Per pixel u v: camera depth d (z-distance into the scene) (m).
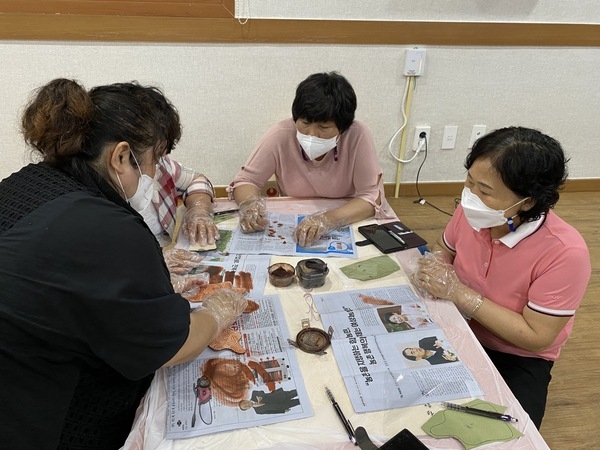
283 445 0.81
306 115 1.49
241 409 0.87
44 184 0.80
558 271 1.11
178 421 0.84
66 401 0.82
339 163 1.72
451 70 2.59
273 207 1.64
